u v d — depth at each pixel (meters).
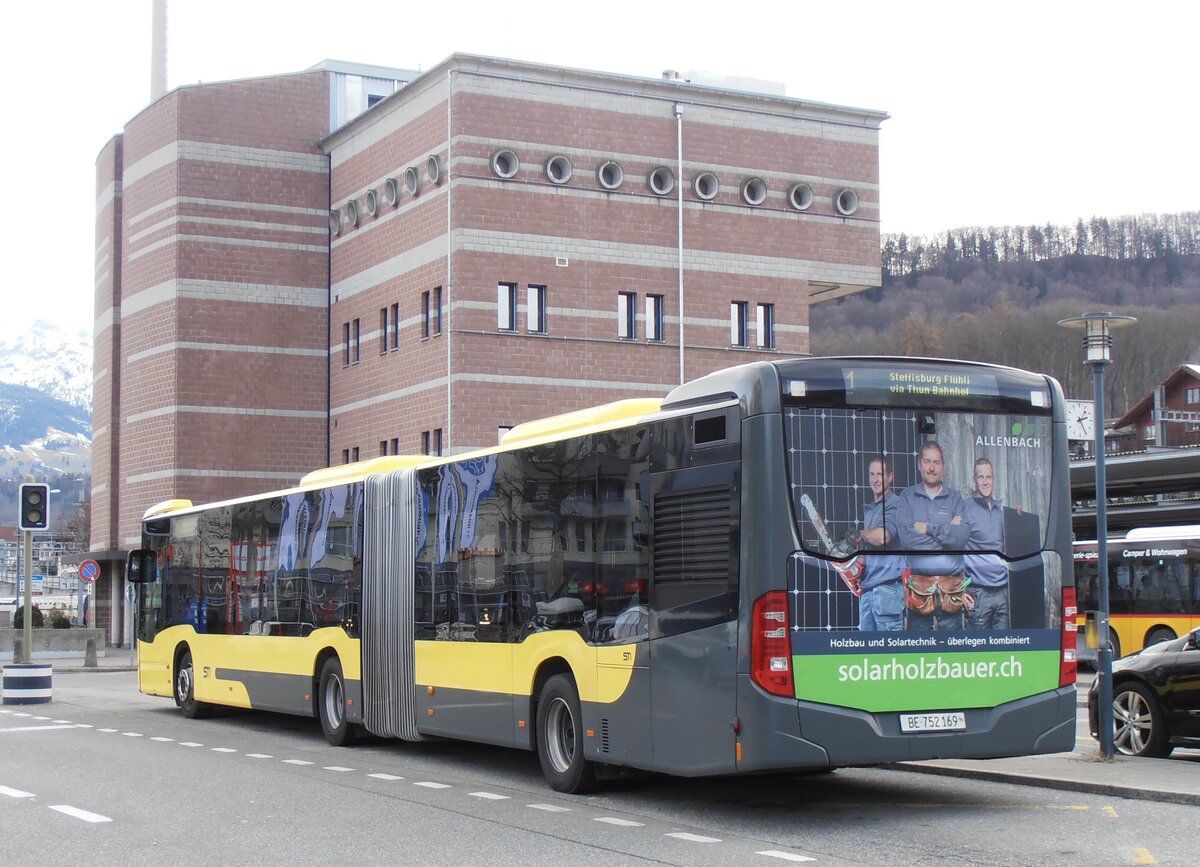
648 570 11.95
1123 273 119.56
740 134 41.47
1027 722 11.41
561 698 13.26
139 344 46.53
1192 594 29.08
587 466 12.98
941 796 12.44
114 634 53.59
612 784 13.36
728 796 12.73
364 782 14.18
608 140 39.62
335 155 45.31
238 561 21.17
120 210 53.41
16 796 13.26
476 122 38.06
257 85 45.50
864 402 11.15
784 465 10.87
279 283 45.38
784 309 41.75
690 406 11.71
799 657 10.73
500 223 38.19
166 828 11.35
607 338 39.25
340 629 17.94
